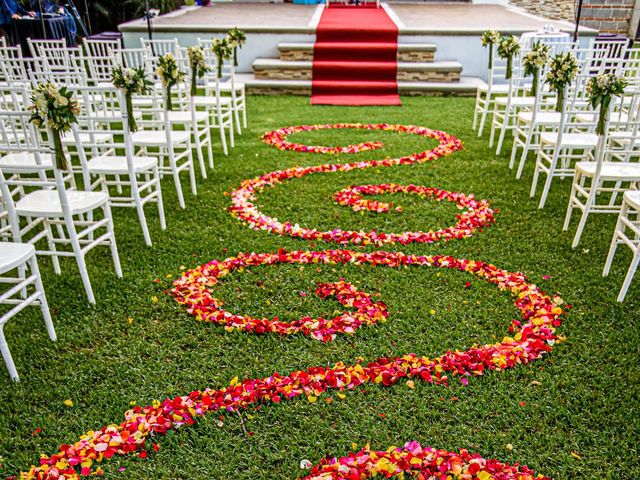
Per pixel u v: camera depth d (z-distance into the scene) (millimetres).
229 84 6871
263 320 2934
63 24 9984
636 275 3443
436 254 3711
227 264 3543
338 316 3002
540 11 13523
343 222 4199
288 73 9258
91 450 2156
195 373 2600
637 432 2250
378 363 2652
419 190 4809
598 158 3537
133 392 2488
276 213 4383
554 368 2602
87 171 3359
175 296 3215
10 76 5492
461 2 14758
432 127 7020
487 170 5398
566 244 3852
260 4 14680
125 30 9773
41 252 3092
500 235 3992
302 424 2303
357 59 9445
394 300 3164
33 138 3316
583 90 5445
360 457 2094
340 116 7633
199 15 11938
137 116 5266
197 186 4988
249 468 2111
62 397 2457
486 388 2482
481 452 2162
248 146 6242
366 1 14031
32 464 2119
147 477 2082
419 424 2293
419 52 9367
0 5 9086
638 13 12453
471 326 2934
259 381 2518
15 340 2852
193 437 2242
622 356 2688
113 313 3064
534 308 3053
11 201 2887
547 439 2217
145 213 4406
